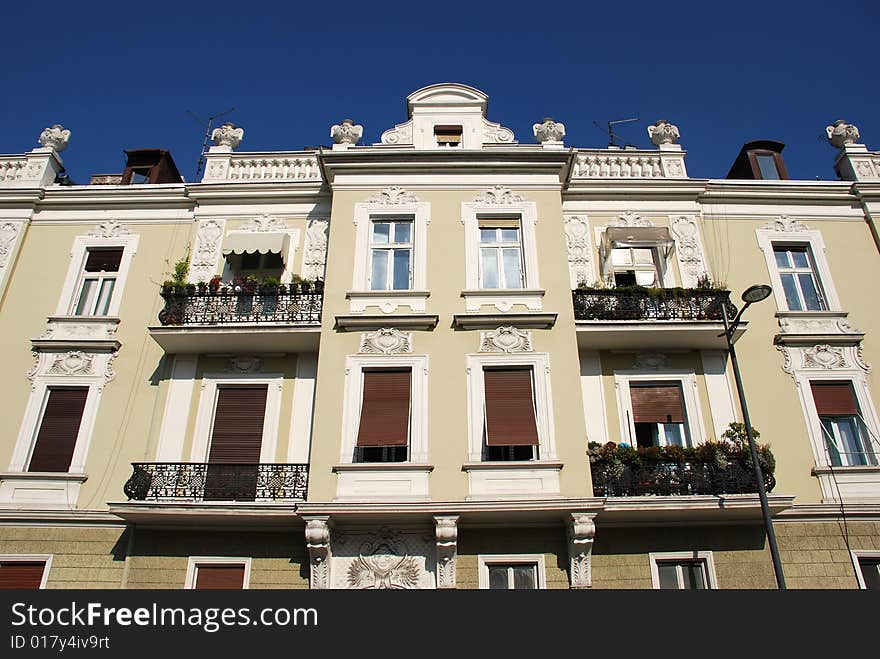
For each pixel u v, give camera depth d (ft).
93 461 43.01
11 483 42.19
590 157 53.83
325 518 36.83
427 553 37.83
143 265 50.31
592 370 45.11
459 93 54.13
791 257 51.31
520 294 44.52
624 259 50.37
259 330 43.73
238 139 56.29
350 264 45.88
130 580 38.93
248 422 44.09
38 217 52.65
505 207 48.16
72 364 46.19
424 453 39.24
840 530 40.63
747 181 52.60
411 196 48.62
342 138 52.54
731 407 44.14
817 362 46.14
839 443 44.27
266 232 50.93
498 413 40.75
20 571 40.09
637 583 38.04
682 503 37.52
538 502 36.68
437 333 43.11
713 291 45.27
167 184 53.16
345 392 41.27
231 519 38.88
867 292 49.16
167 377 45.24
